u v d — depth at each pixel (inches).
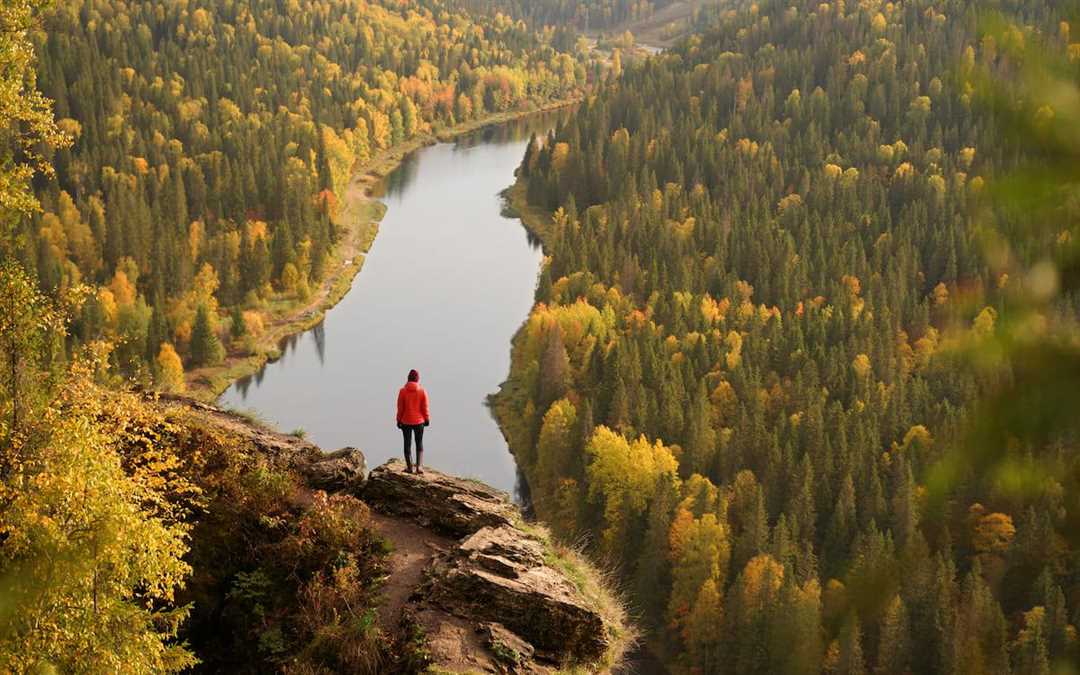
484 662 614.5
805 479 3491.6
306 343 5246.1
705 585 2903.5
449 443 4190.5
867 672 2321.6
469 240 6830.7
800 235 6584.6
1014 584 2245.3
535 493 3853.3
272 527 722.8
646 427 4185.5
